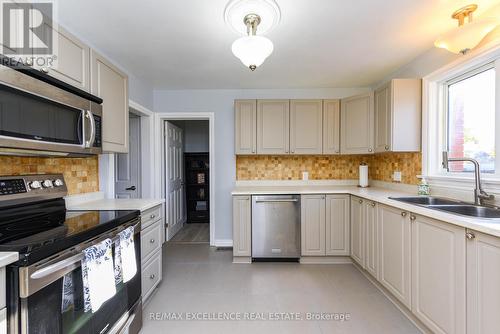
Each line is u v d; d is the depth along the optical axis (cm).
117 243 138
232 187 338
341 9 160
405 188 261
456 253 131
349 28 183
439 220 142
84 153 154
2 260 82
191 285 231
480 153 190
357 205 259
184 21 173
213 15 166
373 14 166
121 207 182
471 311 122
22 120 113
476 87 193
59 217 147
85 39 199
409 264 171
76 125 148
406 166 259
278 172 338
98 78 173
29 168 158
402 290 180
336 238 280
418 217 162
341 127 302
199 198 488
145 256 194
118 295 145
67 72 144
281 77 290
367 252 236
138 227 169
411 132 235
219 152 337
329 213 279
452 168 215
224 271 261
